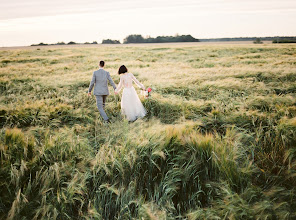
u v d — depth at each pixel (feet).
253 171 9.93
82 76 37.81
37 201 8.96
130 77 19.51
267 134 13.37
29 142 11.93
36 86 30.50
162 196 9.45
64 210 8.95
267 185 9.75
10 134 12.05
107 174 10.35
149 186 10.45
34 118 17.97
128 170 10.71
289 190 8.56
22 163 9.84
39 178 9.81
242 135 12.50
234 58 61.77
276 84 26.94
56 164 10.02
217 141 11.80
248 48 95.09
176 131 12.05
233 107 18.80
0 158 10.61
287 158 10.64
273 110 17.28
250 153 11.98
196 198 9.55
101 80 18.99
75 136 13.70
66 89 28.73
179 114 19.30
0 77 37.73
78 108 21.56
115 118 19.48
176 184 10.05
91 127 17.54
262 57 61.67
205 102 21.01
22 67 52.75
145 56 75.00
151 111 20.77
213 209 8.33
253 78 30.25
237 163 10.43
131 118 19.61
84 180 9.82
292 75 29.96
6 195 9.30
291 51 75.87
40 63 60.18
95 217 8.41
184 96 24.26
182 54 79.10
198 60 61.52
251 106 18.47
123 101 19.61
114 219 9.21
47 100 23.43
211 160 10.44
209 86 26.81
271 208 7.64
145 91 21.44
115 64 53.01
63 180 10.17
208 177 10.18
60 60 66.13
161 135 12.20
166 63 55.11
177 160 10.96
